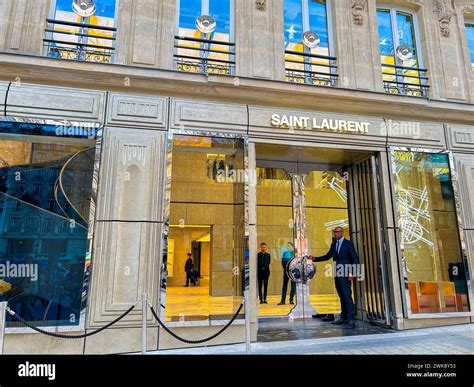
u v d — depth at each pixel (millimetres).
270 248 7336
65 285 4887
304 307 7113
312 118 6277
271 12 6645
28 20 5562
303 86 6160
